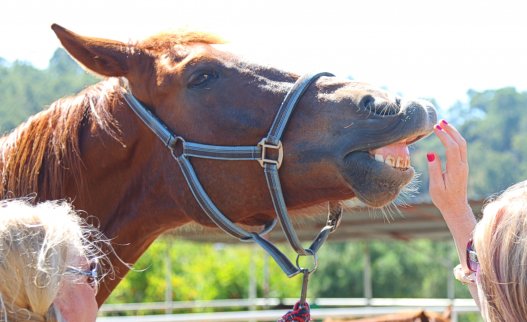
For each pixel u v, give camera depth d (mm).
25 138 3154
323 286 36656
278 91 2947
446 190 2420
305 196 2893
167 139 3053
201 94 3029
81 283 1882
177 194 3068
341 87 2875
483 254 1756
